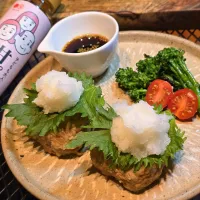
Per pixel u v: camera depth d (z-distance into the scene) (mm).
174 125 196
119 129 184
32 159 220
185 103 224
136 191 194
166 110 214
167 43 271
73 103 210
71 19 264
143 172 184
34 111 219
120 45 280
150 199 189
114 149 188
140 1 292
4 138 228
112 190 198
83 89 219
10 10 273
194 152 206
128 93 248
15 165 212
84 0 305
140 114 183
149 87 239
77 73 239
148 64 246
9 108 222
